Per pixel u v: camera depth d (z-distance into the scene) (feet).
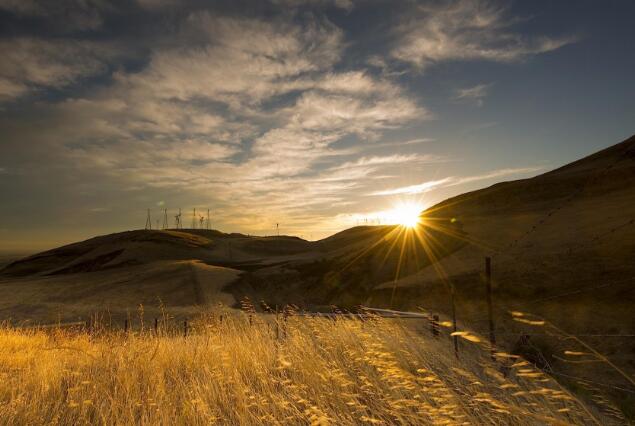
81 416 14.12
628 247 138.41
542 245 175.94
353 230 652.07
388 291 193.26
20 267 585.63
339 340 19.27
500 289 138.41
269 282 264.52
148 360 19.07
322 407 12.69
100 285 268.62
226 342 21.72
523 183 366.84
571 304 106.11
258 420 12.91
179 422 13.24
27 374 19.11
